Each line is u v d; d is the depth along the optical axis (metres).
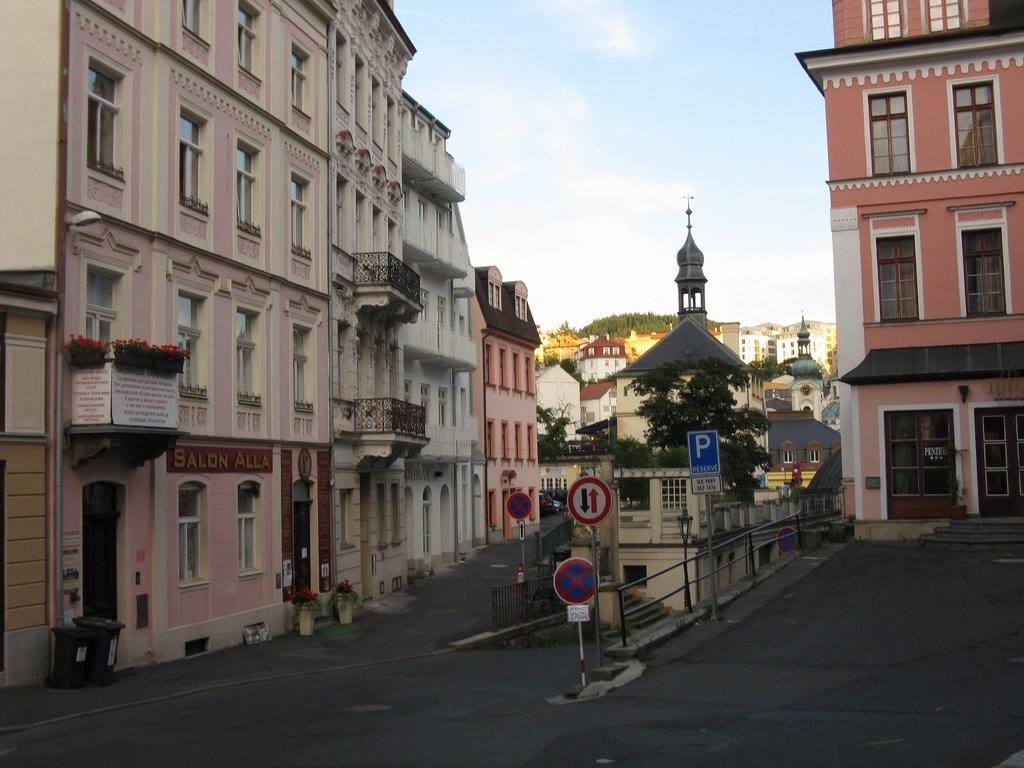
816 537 30.61
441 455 42.00
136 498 19.34
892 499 31.59
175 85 21.05
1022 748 9.12
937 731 10.04
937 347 31.92
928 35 32.31
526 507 29.05
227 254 22.97
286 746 11.14
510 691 15.09
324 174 28.41
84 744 12.05
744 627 18.56
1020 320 31.34
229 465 22.67
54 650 16.78
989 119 32.25
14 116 17.50
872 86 33.09
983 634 16.23
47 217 17.33
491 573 40.06
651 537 30.02
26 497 16.62
